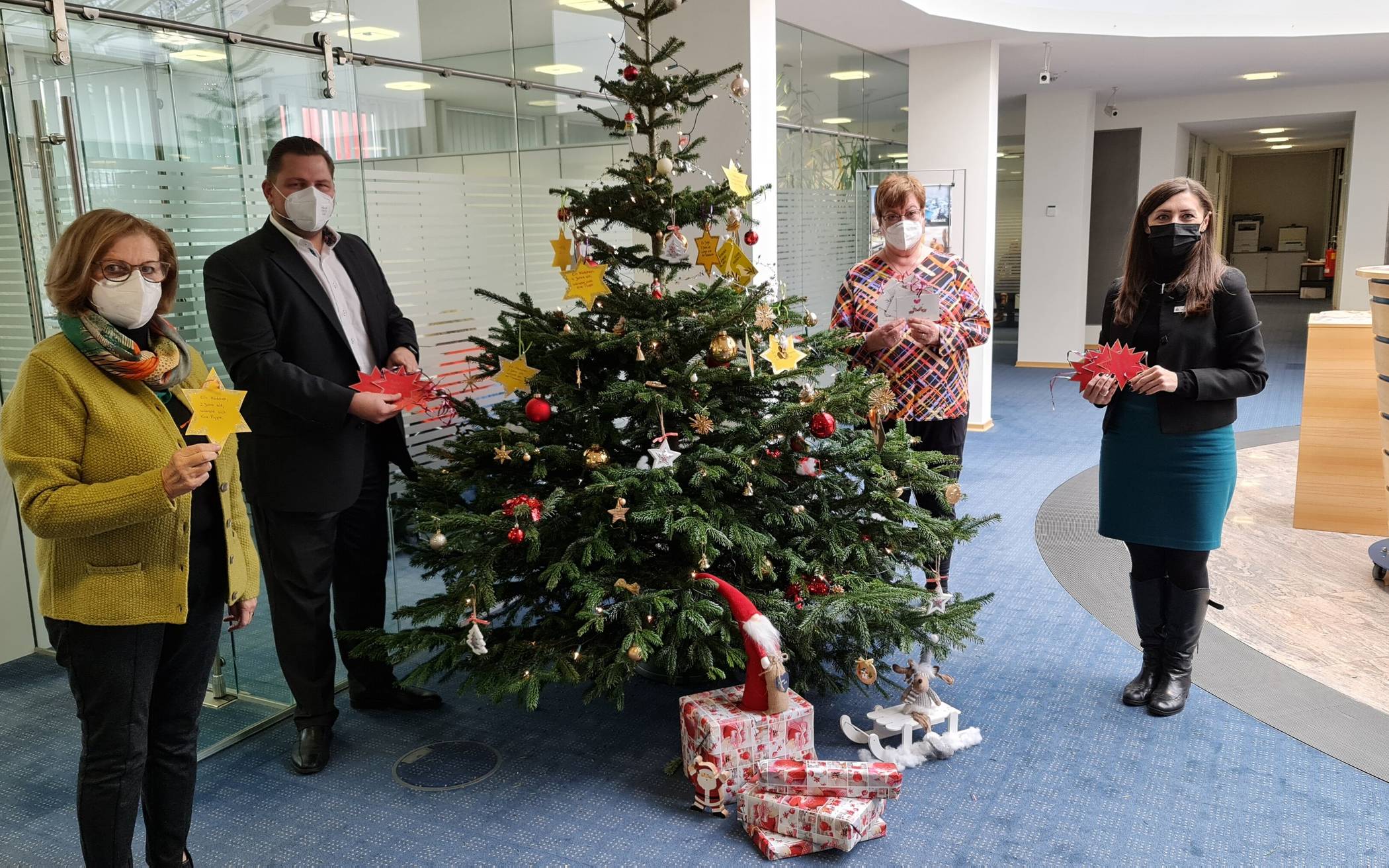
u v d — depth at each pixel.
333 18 3.24
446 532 2.36
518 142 4.18
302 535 2.49
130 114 2.63
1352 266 10.33
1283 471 5.61
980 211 6.86
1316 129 11.82
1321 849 2.11
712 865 2.10
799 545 2.56
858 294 3.21
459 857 2.15
